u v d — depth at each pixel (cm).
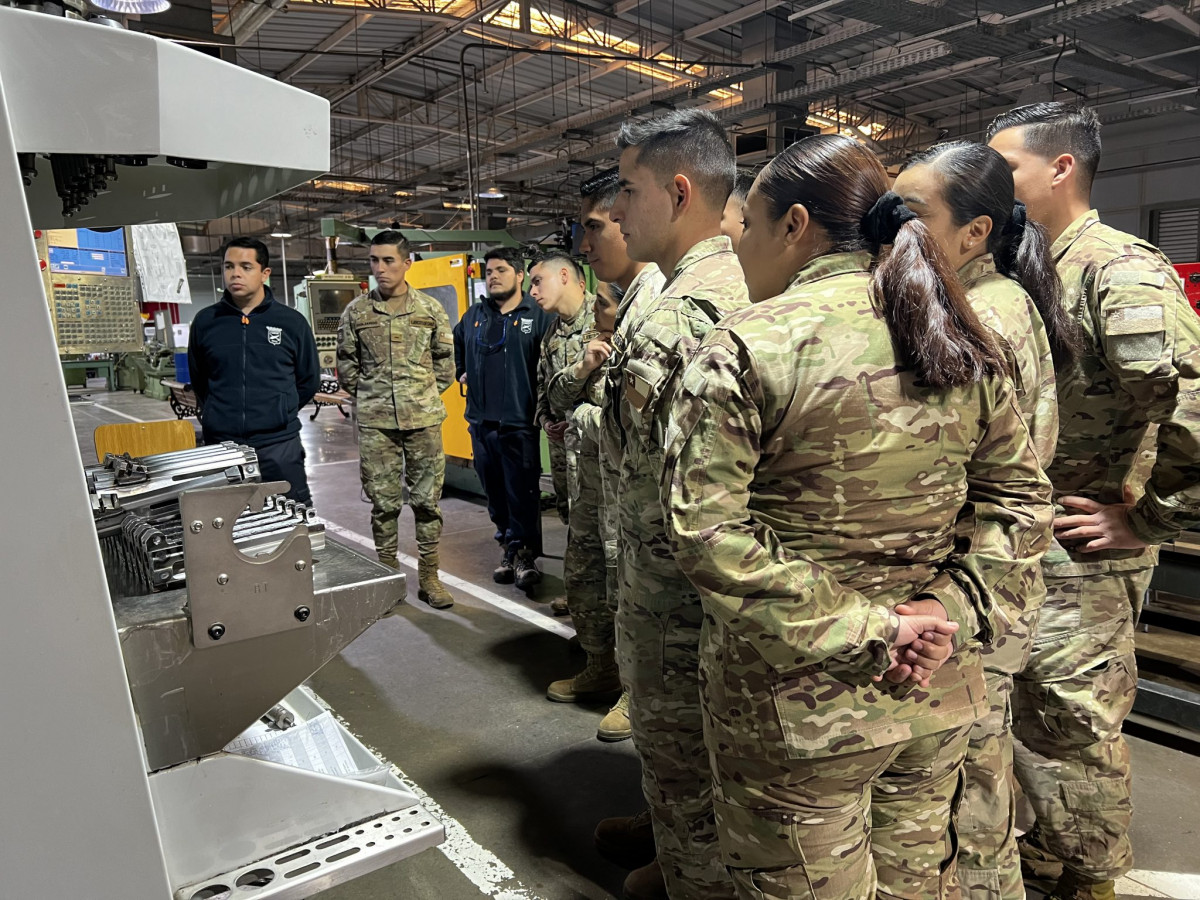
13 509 77
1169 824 205
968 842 139
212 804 104
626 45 973
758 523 99
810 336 97
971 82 1065
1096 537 153
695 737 147
